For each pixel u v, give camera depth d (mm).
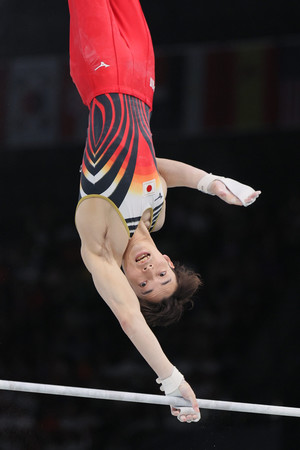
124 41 8484
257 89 17516
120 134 8016
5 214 22016
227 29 17688
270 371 18203
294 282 19453
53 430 17594
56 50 18812
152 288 8289
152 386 18312
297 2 16953
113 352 19328
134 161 8000
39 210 21859
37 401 18141
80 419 17734
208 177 8766
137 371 18625
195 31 17891
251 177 20328
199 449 16922
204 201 20656
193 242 20406
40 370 19344
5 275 21047
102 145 7969
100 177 7879
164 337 18797
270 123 17438
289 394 17781
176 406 8062
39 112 19016
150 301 8383
